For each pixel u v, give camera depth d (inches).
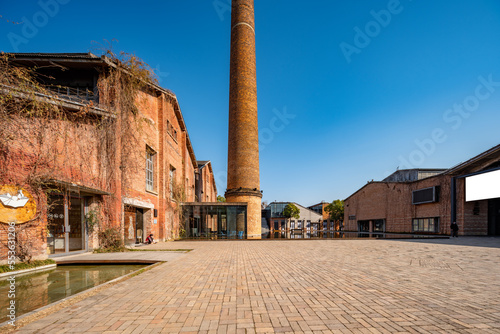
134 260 345.4
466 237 814.5
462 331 123.9
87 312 149.9
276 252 420.5
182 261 326.3
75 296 179.2
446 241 655.1
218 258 351.9
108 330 127.0
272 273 252.4
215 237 836.0
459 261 326.3
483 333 121.7
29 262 311.0
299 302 165.6
